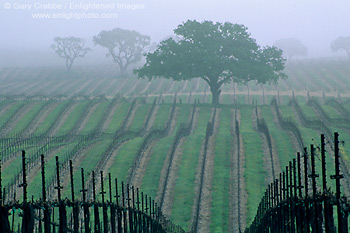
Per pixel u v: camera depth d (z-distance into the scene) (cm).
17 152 16900
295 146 17575
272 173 15050
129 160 16412
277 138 18912
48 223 3997
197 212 12019
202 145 18512
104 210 5566
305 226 4862
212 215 12431
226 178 14912
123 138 19725
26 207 3638
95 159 16362
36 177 13925
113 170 15425
